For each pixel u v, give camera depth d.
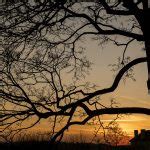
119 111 16.05
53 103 16.39
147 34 15.62
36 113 16.16
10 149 15.96
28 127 16.30
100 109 16.27
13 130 16.28
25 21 16.02
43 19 16.36
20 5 15.83
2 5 15.81
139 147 36.91
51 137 16.34
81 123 16.27
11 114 16.14
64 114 16.27
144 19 15.44
